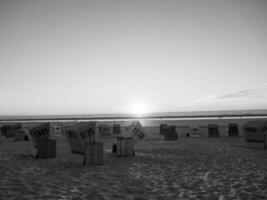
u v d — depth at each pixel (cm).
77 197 626
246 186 729
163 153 1446
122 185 743
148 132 3303
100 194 652
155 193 661
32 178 836
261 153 1422
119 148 1314
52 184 756
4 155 1384
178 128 3441
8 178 837
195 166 1050
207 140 2241
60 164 1103
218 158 1256
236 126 2592
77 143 1123
